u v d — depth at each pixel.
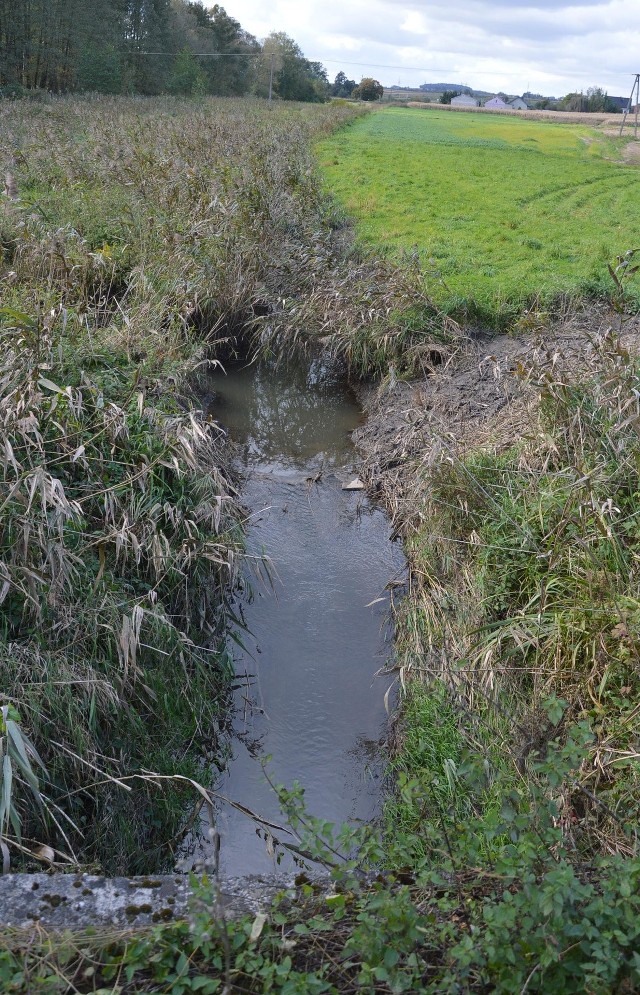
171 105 36.44
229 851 4.29
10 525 4.50
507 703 4.38
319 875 3.16
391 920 2.37
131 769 4.27
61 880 3.00
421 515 6.43
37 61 42.00
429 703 4.79
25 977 2.36
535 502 5.38
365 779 4.76
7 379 5.49
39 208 10.66
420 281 10.42
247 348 10.76
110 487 5.27
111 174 13.51
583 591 4.57
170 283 9.27
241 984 2.45
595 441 5.45
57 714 4.08
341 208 16.75
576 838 3.37
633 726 3.76
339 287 10.24
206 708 5.05
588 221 16.44
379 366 9.78
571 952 2.35
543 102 120.69
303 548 7.00
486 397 8.16
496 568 5.25
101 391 6.02
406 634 5.70
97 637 4.55
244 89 73.56
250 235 11.38
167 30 58.09
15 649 4.21
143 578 5.30
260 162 15.65
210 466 6.77
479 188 20.56
